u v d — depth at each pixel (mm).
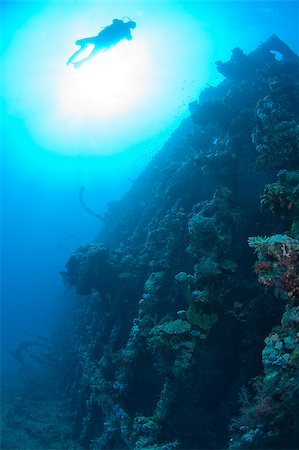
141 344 8594
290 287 5164
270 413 4949
